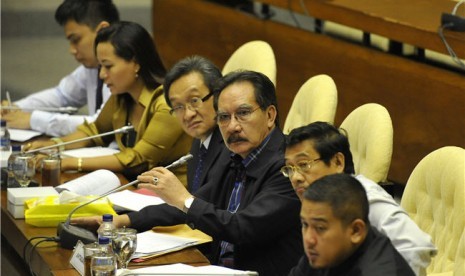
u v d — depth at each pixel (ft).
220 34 59.93
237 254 30.55
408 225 25.66
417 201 30.60
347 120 34.40
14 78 73.26
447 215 29.22
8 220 34.45
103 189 36.17
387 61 46.29
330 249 22.44
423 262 25.41
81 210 33.17
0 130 41.50
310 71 51.70
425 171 30.32
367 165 32.60
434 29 42.96
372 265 22.38
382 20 45.47
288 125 38.96
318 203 22.36
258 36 55.83
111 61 40.83
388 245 22.72
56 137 45.73
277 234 29.99
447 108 43.27
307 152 25.84
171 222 32.78
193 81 35.14
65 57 78.02
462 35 42.04
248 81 30.63
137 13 83.05
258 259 30.22
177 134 40.27
